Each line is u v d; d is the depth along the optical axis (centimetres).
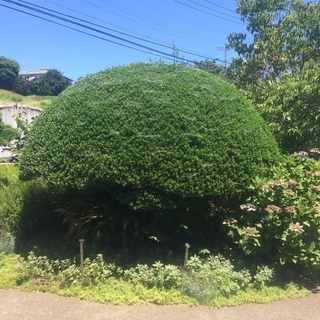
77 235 545
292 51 968
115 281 447
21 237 587
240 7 1115
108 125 471
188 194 457
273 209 444
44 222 621
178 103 484
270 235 474
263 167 504
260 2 1084
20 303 407
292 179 482
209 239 548
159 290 429
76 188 493
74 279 448
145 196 463
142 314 388
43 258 483
